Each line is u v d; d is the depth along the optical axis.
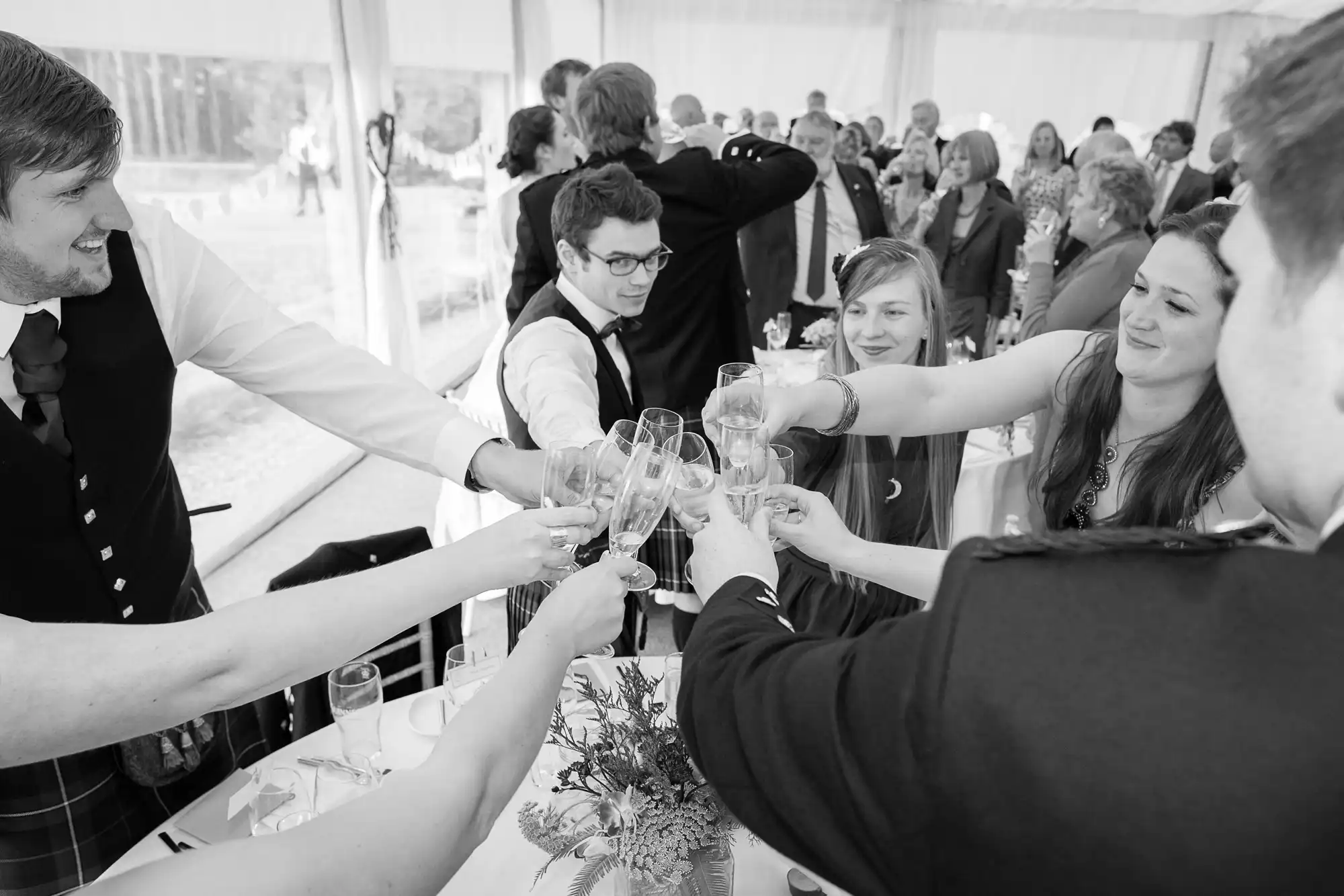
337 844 0.66
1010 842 0.45
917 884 0.51
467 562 1.01
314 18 4.41
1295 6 8.55
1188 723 0.43
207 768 1.66
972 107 9.32
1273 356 0.47
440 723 1.59
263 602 0.89
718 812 1.03
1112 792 0.43
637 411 2.49
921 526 1.97
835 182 5.05
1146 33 9.27
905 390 1.57
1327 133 0.42
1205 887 0.41
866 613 1.84
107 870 1.36
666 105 8.80
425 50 5.51
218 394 4.12
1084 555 0.50
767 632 0.69
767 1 8.55
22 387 1.25
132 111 3.33
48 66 1.06
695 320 2.68
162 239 1.43
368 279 5.08
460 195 6.42
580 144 4.63
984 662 0.47
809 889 1.19
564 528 1.06
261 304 1.54
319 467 4.91
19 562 1.31
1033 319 3.78
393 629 0.94
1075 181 6.70
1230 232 0.50
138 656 0.80
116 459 1.37
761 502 1.27
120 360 1.33
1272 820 0.41
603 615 0.90
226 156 3.89
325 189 4.67
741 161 3.01
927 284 1.96
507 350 2.15
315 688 1.96
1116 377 1.50
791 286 5.01
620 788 1.06
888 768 0.49
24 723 0.75
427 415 1.54
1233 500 1.41
